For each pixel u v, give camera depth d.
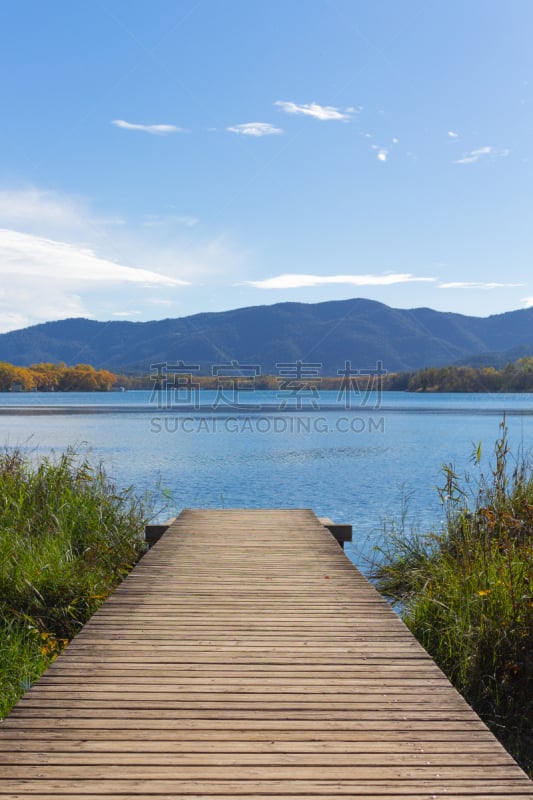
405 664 3.67
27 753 2.65
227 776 2.50
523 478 7.50
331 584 5.34
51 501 8.36
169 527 7.70
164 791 2.39
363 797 2.37
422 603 5.43
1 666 4.85
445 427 34.28
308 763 2.60
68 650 3.84
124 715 3.00
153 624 4.32
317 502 13.75
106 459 21.03
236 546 6.79
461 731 2.89
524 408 54.94
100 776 2.49
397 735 2.84
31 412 50.09
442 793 2.40
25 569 6.30
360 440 27.97
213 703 3.14
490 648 4.56
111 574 6.67
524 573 4.90
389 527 10.92
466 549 6.15
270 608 4.69
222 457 21.86
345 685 3.37
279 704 3.14
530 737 4.12
